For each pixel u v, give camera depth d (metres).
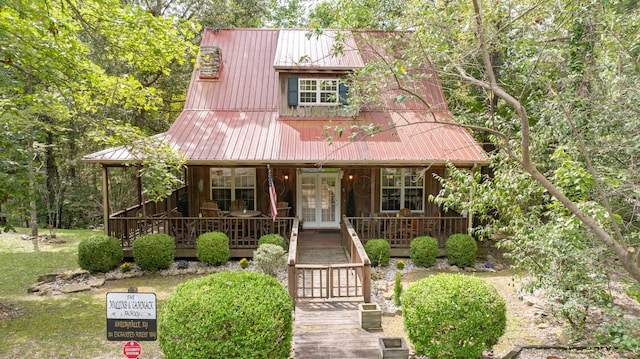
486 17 7.40
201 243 11.51
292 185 15.13
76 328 7.74
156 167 8.72
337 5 11.59
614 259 6.61
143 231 13.19
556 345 6.64
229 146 12.58
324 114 14.70
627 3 5.96
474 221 14.48
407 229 12.77
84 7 8.38
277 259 10.00
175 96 23.23
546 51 6.58
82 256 10.88
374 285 10.03
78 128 19.34
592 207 5.27
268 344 5.34
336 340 6.84
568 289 6.65
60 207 21.92
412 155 12.33
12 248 14.10
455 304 5.94
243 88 15.76
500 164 7.75
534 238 6.63
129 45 9.06
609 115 6.60
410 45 7.80
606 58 7.08
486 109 8.91
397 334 7.33
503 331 6.17
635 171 5.96
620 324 5.27
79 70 8.31
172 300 5.54
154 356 6.70
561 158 5.54
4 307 8.77
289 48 15.21
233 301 5.41
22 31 7.14
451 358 5.98
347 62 14.45
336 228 15.41
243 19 22.62
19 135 8.04
